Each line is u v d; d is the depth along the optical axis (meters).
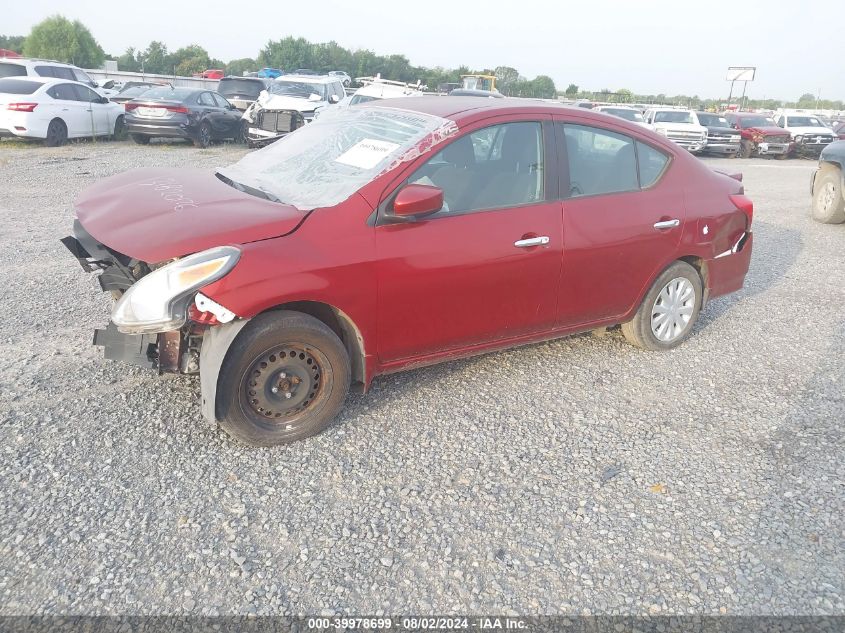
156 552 2.74
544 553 2.88
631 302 4.78
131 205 3.70
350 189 3.64
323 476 3.32
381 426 3.82
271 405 3.49
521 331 4.31
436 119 3.97
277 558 2.76
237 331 3.26
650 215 4.64
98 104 17.38
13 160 13.18
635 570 2.80
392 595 2.60
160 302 3.12
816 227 10.40
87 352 4.50
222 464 3.36
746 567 2.84
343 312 3.53
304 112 16.75
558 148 4.29
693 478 3.47
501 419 3.98
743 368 4.90
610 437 3.85
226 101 18.95
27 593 2.50
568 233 4.25
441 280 3.78
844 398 4.45
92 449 3.40
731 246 5.25
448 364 4.71
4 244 7.11
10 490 3.04
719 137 24.33
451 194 3.87
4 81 15.72
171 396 3.96
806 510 3.23
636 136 4.71
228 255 3.19
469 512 3.12
